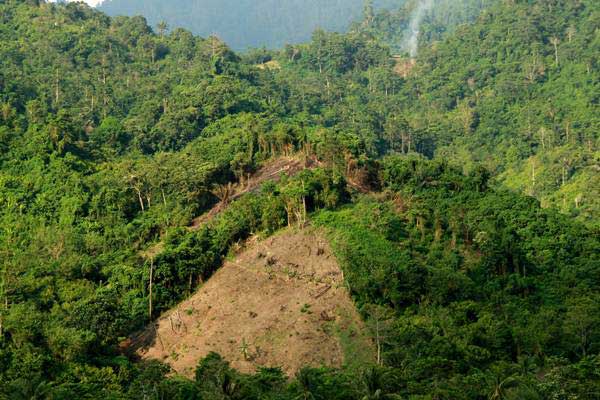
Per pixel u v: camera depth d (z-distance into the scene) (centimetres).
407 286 10244
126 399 8294
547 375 8194
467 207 13075
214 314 10744
